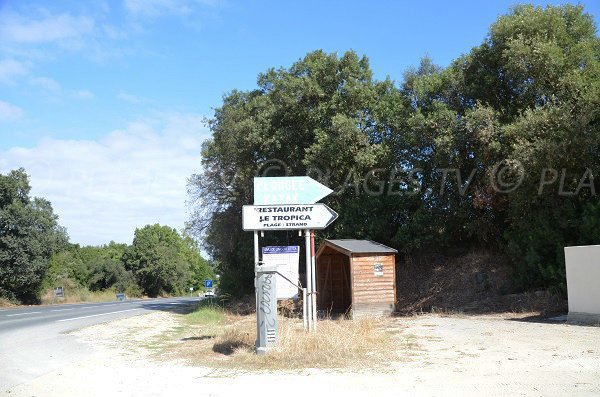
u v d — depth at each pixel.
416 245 24.42
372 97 26.38
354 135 24.78
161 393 8.01
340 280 24.28
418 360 10.16
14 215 46.62
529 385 7.77
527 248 20.48
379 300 20.48
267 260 13.66
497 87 23.19
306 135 27.38
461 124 22.16
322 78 26.59
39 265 47.69
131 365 10.66
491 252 24.50
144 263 87.81
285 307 22.44
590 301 14.85
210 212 32.69
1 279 46.16
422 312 20.86
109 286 82.06
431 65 28.66
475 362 9.77
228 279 30.95
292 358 10.38
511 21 21.77
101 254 94.31
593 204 18.77
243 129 27.48
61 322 21.39
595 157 19.17
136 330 18.17
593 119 19.05
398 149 25.78
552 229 19.38
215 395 7.78
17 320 22.59
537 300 18.94
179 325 20.23
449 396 7.28
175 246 107.69
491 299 20.88
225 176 31.06
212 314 23.31
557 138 18.39
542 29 21.12
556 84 20.27
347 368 9.54
